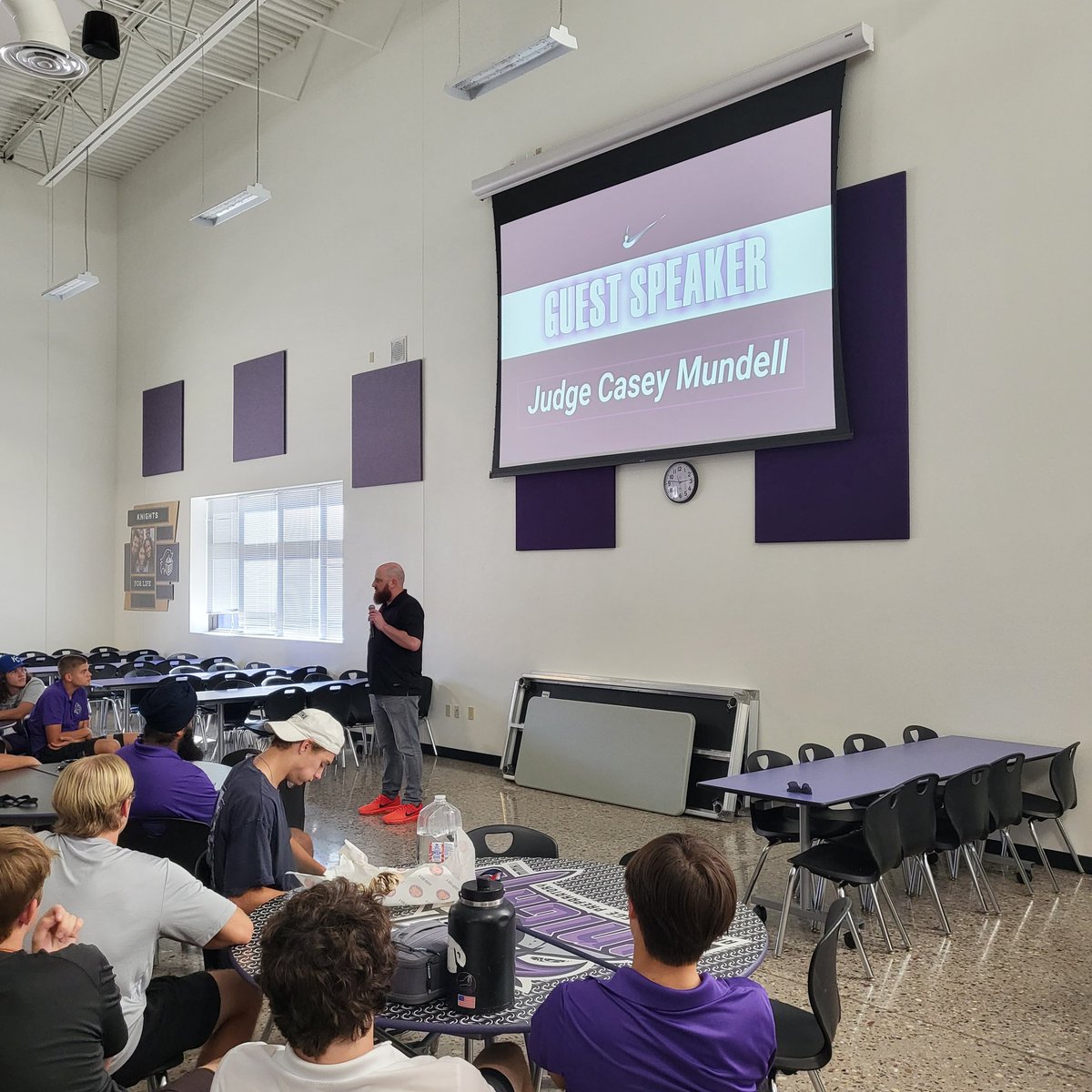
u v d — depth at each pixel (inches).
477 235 311.7
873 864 144.7
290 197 390.0
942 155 208.2
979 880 166.2
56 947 69.8
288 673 343.3
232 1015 91.7
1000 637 198.5
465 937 68.5
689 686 247.6
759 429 234.4
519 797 259.1
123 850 85.1
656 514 259.3
